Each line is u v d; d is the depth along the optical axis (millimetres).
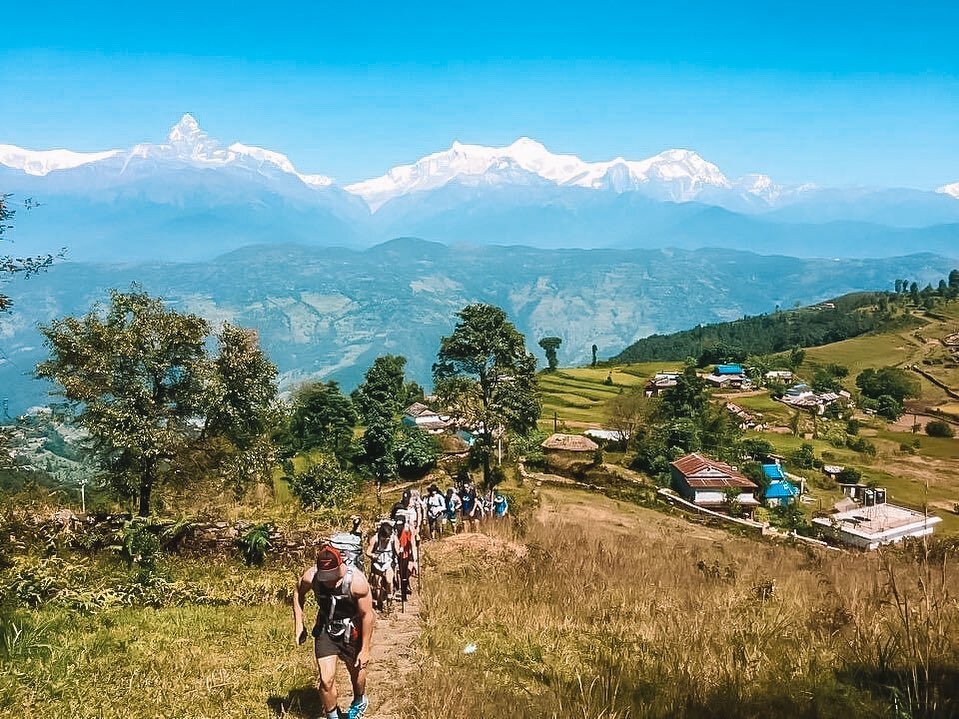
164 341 18391
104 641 9094
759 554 22484
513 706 7074
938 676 7094
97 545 16172
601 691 7457
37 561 12844
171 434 18297
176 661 8500
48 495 17609
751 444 91750
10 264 13648
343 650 6543
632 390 129125
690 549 21484
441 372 52062
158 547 15891
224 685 7719
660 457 75125
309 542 17484
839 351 188500
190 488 19516
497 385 50969
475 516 23266
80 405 18156
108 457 18531
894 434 114812
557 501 43781
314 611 12242
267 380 20250
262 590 13852
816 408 127312
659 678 7840
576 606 11836
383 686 8000
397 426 65375
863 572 16562
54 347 17719
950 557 13984
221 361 19453
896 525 54750
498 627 10766
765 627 9906
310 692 7719
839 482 83125
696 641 8977
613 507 44562
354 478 58125
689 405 98625
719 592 12680
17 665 7730
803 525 57562
